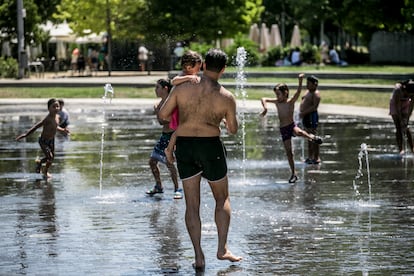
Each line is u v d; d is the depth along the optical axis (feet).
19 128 99.35
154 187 55.01
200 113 35.99
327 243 40.81
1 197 54.24
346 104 128.77
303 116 69.87
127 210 49.47
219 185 36.47
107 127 100.17
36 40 215.72
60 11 222.89
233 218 46.96
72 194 55.21
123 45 219.20
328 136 89.25
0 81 171.42
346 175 62.80
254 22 271.28
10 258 38.27
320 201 52.16
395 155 73.51
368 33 250.98
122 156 74.43
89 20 216.95
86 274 35.45
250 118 112.37
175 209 49.73
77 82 168.04
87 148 80.07
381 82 163.43
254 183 59.47
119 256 38.47
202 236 42.39
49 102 62.80
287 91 61.21
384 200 52.31
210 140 36.04
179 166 36.37
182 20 222.28
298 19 340.18
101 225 45.29
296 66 219.41
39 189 57.31
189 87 36.17
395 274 35.19
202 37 231.50
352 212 48.55
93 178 61.98
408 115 74.13
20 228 44.68
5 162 70.95
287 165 68.74
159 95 52.65
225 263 37.09
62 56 256.93
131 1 215.92
